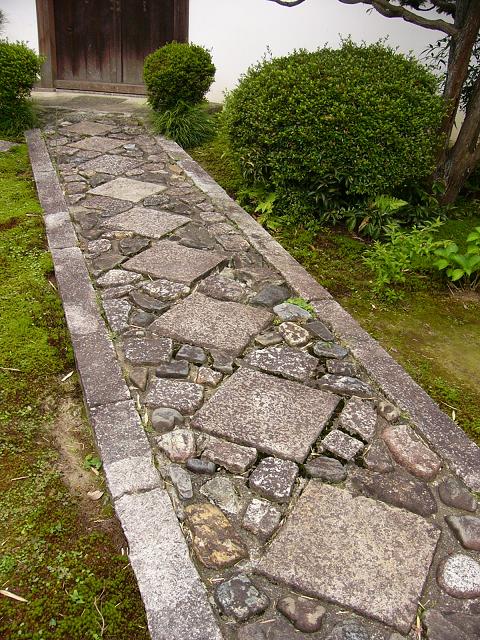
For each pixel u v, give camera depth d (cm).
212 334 297
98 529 203
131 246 386
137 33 768
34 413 254
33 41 761
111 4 751
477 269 367
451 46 442
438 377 293
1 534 199
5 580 184
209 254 382
